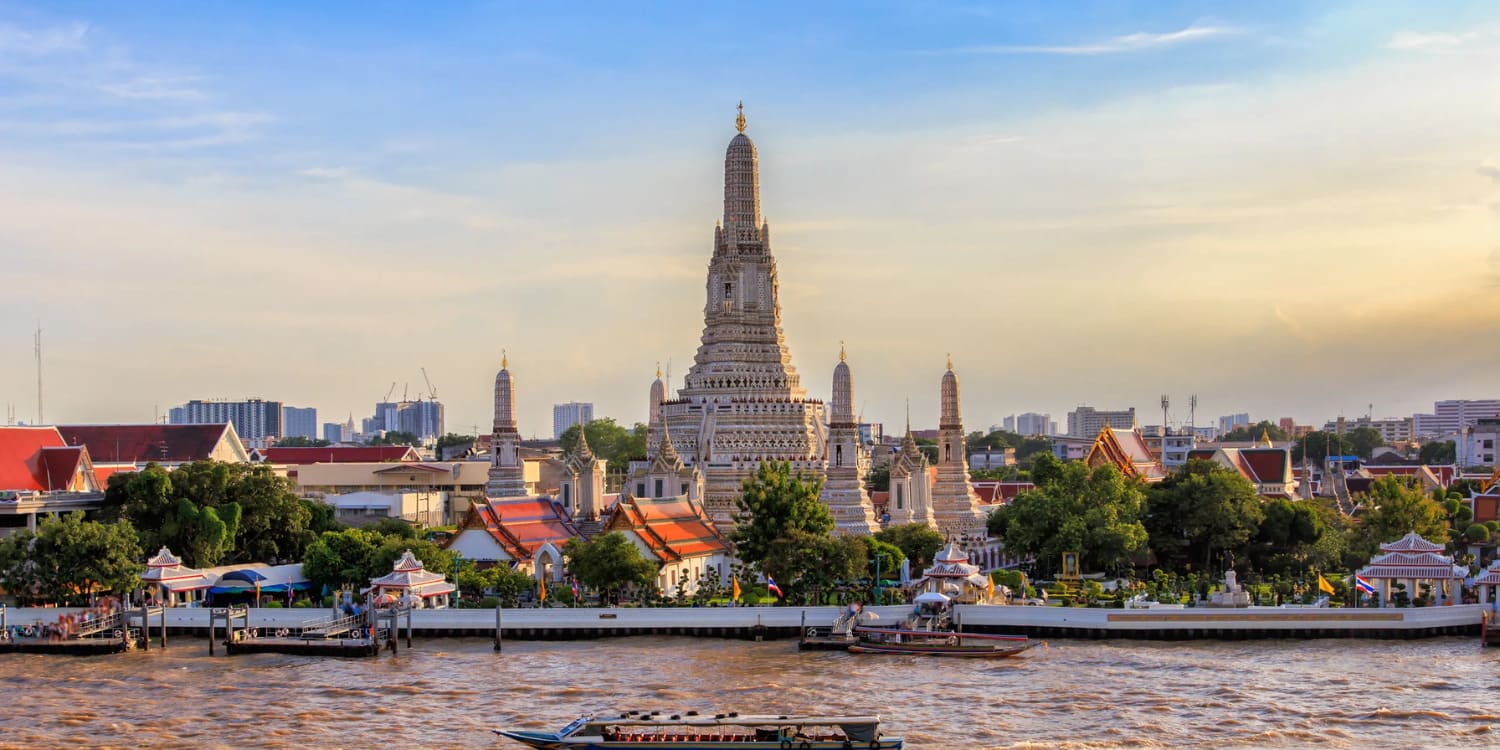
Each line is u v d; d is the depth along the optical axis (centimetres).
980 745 10294
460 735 10750
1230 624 14462
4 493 18888
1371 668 12888
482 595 16275
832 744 9950
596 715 10912
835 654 13862
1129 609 14550
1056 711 11306
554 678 12744
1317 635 14462
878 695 11906
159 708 11681
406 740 10625
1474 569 19725
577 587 16800
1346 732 10650
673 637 14888
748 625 14838
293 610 15338
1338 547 19900
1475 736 10538
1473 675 12556
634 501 18625
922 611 14712
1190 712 11244
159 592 15850
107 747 10531
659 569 17538
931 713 11250
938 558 15900
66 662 13688
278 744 10556
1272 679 12425
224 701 11906
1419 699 11650
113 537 15900
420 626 14975
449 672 13050
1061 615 14662
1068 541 18988
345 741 10619
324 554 16775
